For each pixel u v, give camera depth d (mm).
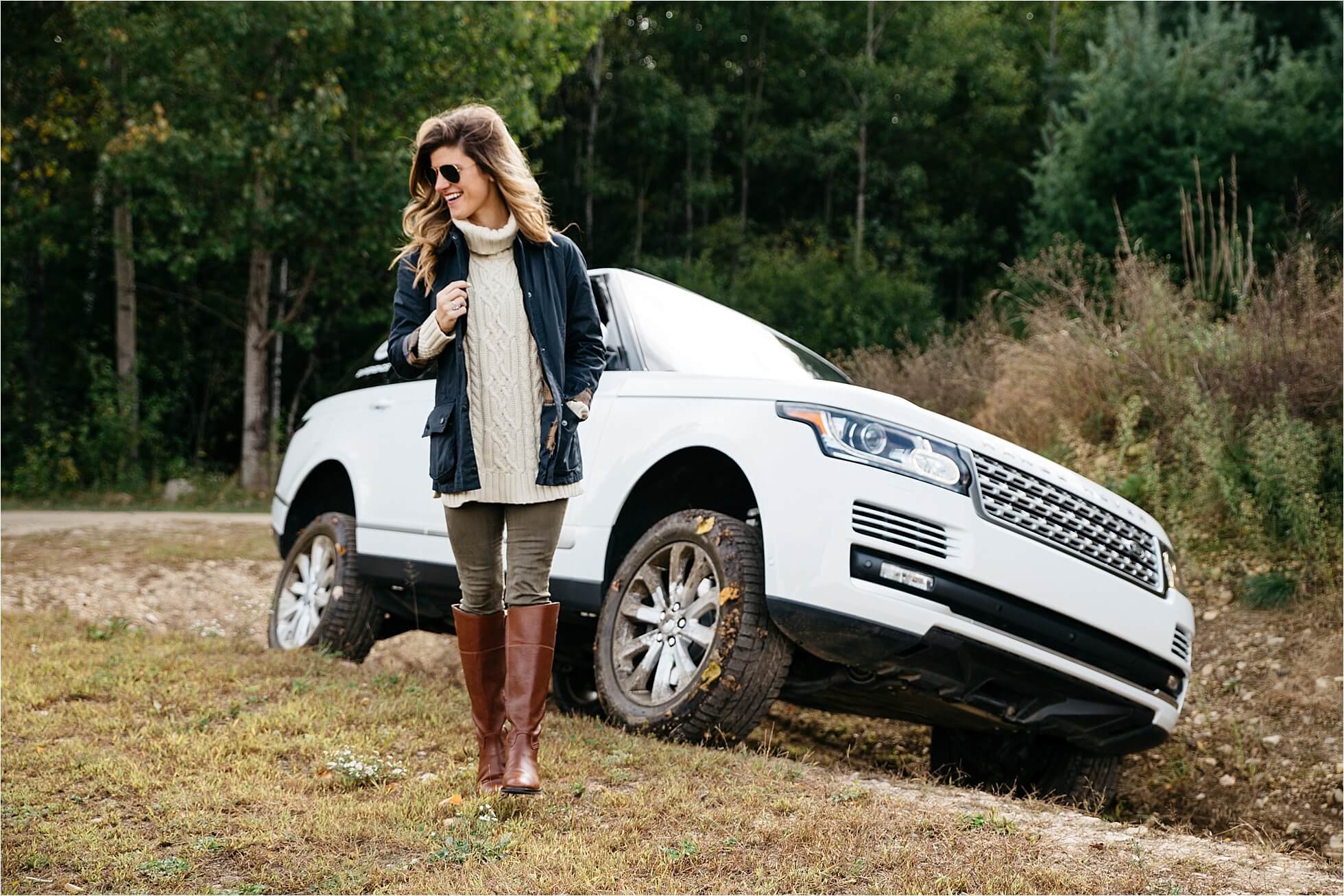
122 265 20922
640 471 4324
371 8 18125
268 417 26047
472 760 3695
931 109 35531
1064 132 22516
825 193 36656
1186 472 7340
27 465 19656
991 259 35406
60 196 22094
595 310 3367
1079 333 8688
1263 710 5461
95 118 20547
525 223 3176
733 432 4062
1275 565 6531
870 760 5535
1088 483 4312
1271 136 18828
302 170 18375
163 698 4324
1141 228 19125
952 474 3838
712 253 32938
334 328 27391
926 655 3768
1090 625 3996
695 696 3936
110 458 20406
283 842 2969
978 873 2725
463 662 3357
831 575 3703
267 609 7738
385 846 2953
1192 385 7391
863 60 34094
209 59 17953
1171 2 22750
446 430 3141
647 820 3062
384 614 5805
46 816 3152
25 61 20984
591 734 4008
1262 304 7758
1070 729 4172
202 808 3189
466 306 3051
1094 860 2912
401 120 19438
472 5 19266
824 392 3980
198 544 9781
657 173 35250
